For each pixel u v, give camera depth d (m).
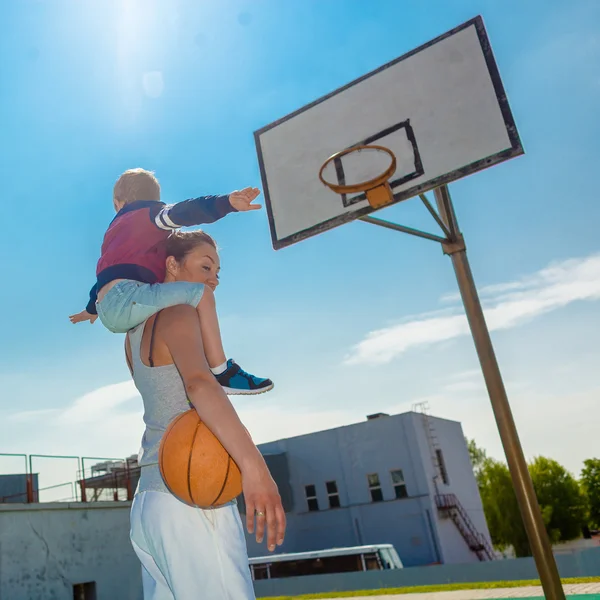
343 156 4.84
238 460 1.30
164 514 1.42
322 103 5.23
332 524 27.83
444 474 28.31
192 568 1.38
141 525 1.47
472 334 4.80
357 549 19.31
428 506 26.03
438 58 4.66
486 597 8.53
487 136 4.28
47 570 12.88
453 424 31.22
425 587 11.47
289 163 5.23
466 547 27.20
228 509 1.48
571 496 52.44
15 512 12.66
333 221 4.81
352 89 5.05
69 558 13.40
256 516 1.25
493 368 4.66
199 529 1.41
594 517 53.91
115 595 14.07
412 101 4.70
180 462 1.34
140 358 1.56
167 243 1.80
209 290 1.73
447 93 4.54
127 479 15.59
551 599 4.20
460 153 4.36
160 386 1.51
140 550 1.55
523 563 15.25
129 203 1.92
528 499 4.39
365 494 27.47
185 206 1.63
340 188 4.69
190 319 1.52
